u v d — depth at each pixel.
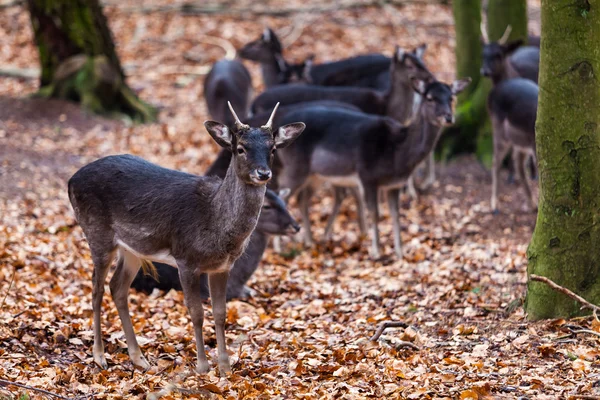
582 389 7.62
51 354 9.12
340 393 7.89
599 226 9.37
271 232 12.05
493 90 15.95
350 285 12.38
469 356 8.77
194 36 28.84
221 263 8.44
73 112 21.45
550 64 9.10
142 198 8.68
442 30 29.23
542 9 9.13
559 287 9.12
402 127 13.79
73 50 22.34
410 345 9.21
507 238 14.47
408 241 14.87
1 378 7.95
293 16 30.17
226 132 8.12
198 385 8.15
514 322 9.70
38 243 13.18
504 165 17.92
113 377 8.59
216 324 8.70
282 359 9.10
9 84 24.41
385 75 19.45
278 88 17.12
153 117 22.61
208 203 8.41
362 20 29.72
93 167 9.11
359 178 14.09
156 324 10.37
